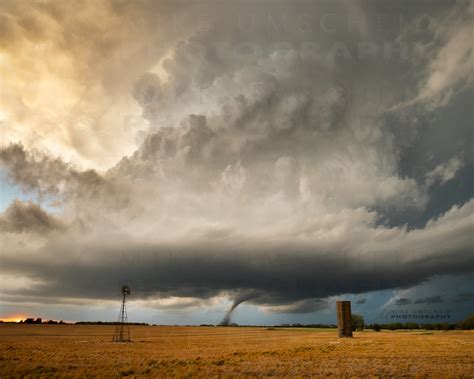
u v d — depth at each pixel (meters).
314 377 23.16
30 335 92.88
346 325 75.62
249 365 29.09
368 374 24.47
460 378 23.00
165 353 40.72
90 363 31.05
